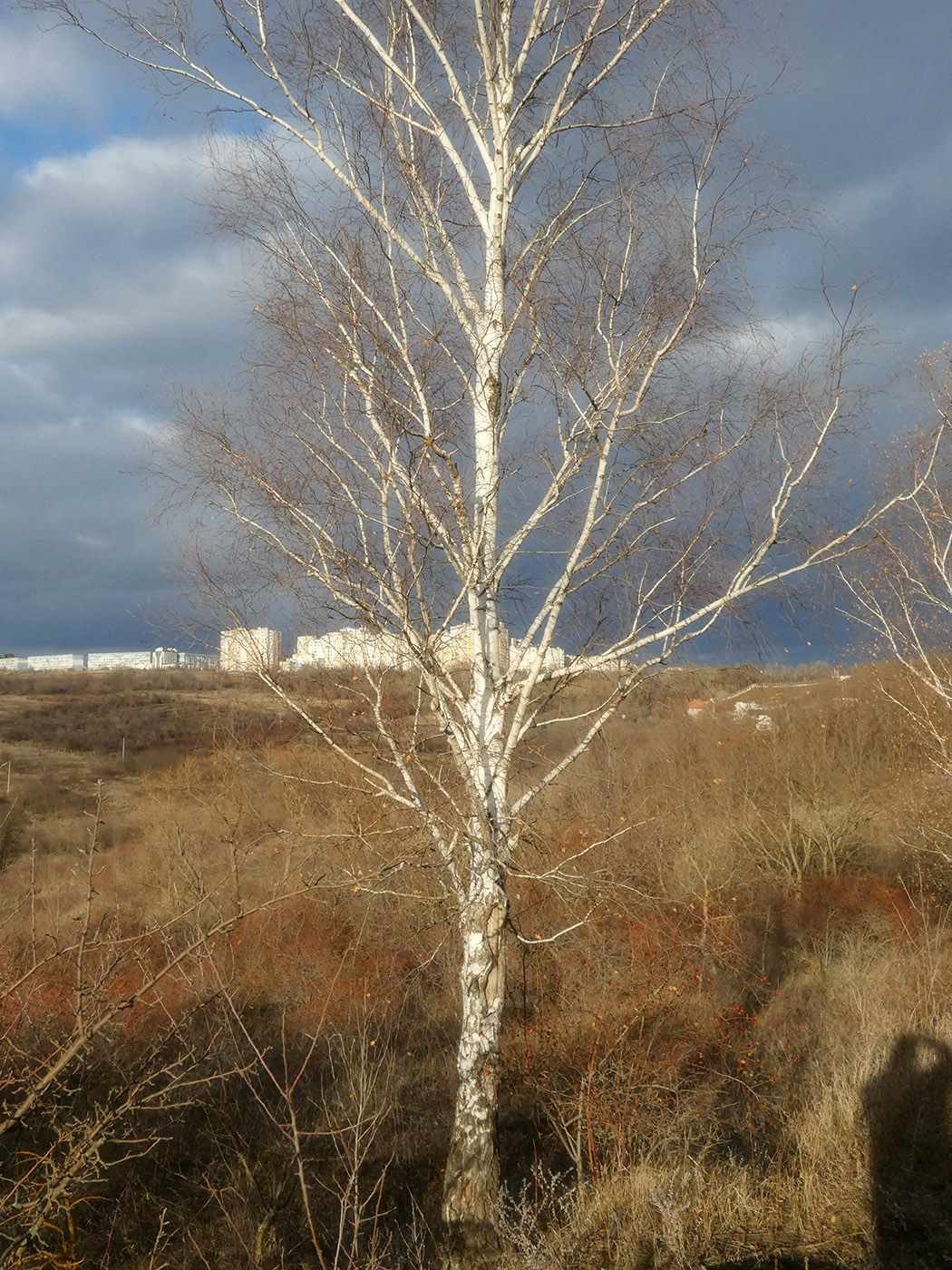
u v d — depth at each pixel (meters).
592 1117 7.03
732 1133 7.67
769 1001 10.05
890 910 13.50
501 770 6.06
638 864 9.14
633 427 6.05
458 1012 9.47
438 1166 7.29
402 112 6.55
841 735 18.30
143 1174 6.77
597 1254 5.80
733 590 6.00
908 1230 6.14
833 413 6.14
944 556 11.00
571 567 6.08
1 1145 5.75
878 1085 7.61
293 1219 6.55
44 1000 6.40
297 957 9.77
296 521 6.16
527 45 6.31
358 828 7.04
